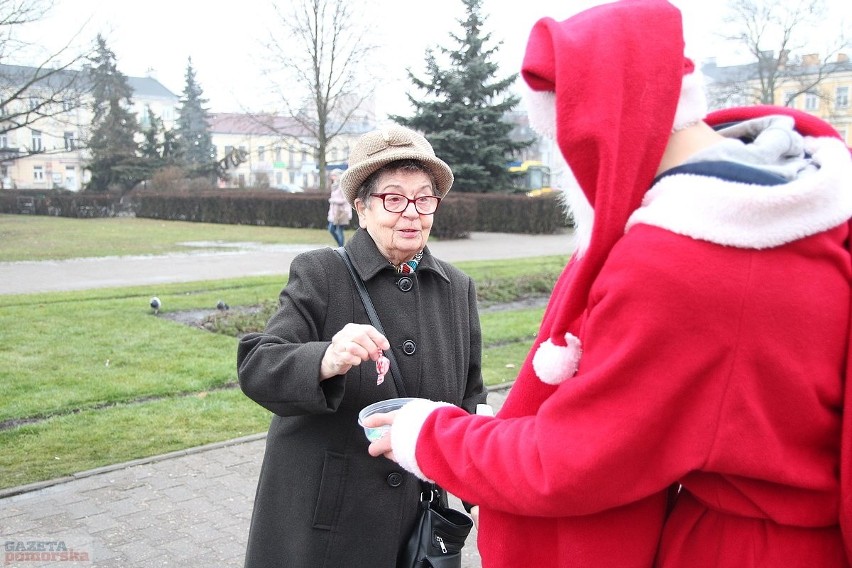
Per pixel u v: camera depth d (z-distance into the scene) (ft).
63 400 18.88
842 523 3.93
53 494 13.93
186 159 195.83
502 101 100.37
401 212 7.07
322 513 6.78
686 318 3.73
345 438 6.86
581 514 4.11
